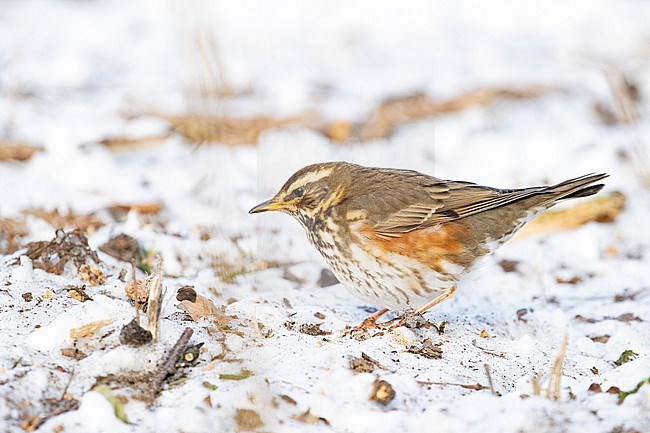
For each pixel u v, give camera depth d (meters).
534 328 11.34
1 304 9.34
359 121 20.19
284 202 11.34
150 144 18.38
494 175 17.58
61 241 10.86
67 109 19.81
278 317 10.02
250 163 17.88
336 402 7.89
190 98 18.50
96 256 11.04
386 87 22.30
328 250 11.02
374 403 7.93
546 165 17.94
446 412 7.70
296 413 7.74
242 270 12.39
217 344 8.89
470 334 10.30
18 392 7.56
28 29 24.77
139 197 15.38
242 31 25.83
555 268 13.73
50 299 9.55
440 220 10.62
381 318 11.12
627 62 23.36
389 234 10.54
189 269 12.45
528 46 25.47
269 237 13.93
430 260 10.59
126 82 21.67
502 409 7.65
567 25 26.88
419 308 10.65
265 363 8.53
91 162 16.78
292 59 24.38
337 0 28.39
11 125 18.12
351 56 24.88
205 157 17.78
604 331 11.22
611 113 20.48
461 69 23.66
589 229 14.81
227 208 15.22
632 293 12.68
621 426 7.27
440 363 9.07
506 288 12.95
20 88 20.27
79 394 7.74
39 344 8.41
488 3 28.53
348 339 9.63
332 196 10.95
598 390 8.23
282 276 12.63
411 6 28.27
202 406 7.63
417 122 20.52
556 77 22.84
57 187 15.71
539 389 7.93
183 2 19.23
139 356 8.25
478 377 8.85
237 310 10.05
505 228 10.91
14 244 12.39
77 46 24.00
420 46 25.67
